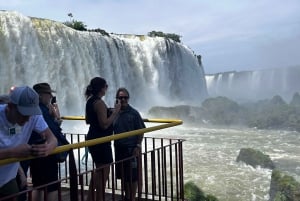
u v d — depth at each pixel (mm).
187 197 13312
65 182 7082
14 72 26812
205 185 16188
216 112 38469
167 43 50156
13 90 3402
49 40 30031
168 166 16547
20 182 4516
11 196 3240
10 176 3807
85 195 6379
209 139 28109
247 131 32969
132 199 5605
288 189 13875
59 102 30297
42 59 29125
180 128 34562
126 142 5766
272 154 22391
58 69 30422
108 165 4676
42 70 28984
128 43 44188
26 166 4777
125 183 5770
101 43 37000
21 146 3225
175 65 51875
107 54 37656
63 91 30766
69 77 31375
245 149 19984
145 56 46344
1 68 26078
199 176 17422
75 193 3912
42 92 4887
